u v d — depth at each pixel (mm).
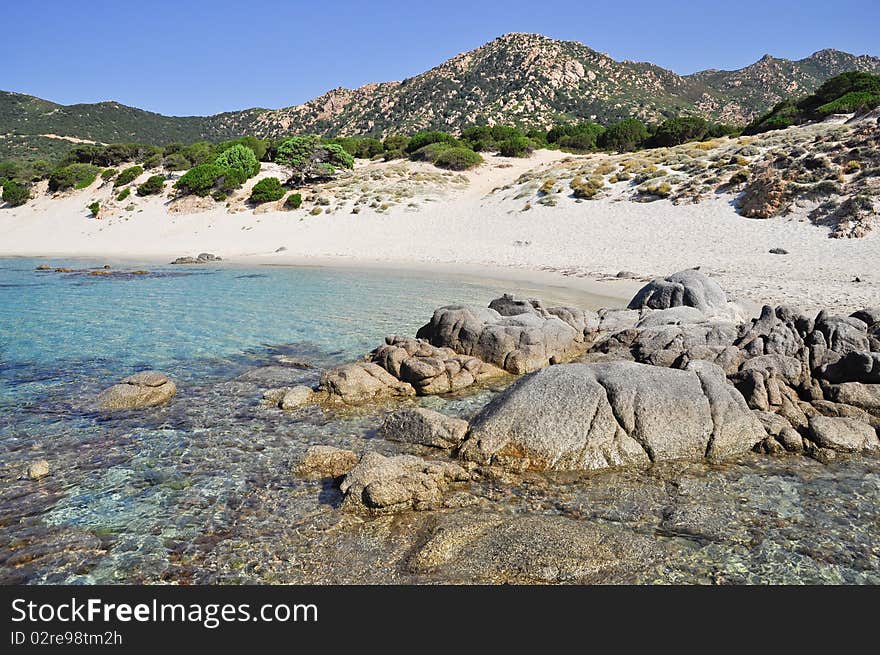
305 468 9742
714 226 36438
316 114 194375
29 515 8438
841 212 32469
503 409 10414
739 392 11102
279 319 21766
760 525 8125
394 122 166125
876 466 9883
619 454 9844
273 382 14531
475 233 45750
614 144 77562
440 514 8336
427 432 10773
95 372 15344
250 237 52844
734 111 179375
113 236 58344
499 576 7016
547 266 35031
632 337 15758
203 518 8344
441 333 16250
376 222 51938
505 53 185875
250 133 186375
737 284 25859
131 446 10805
